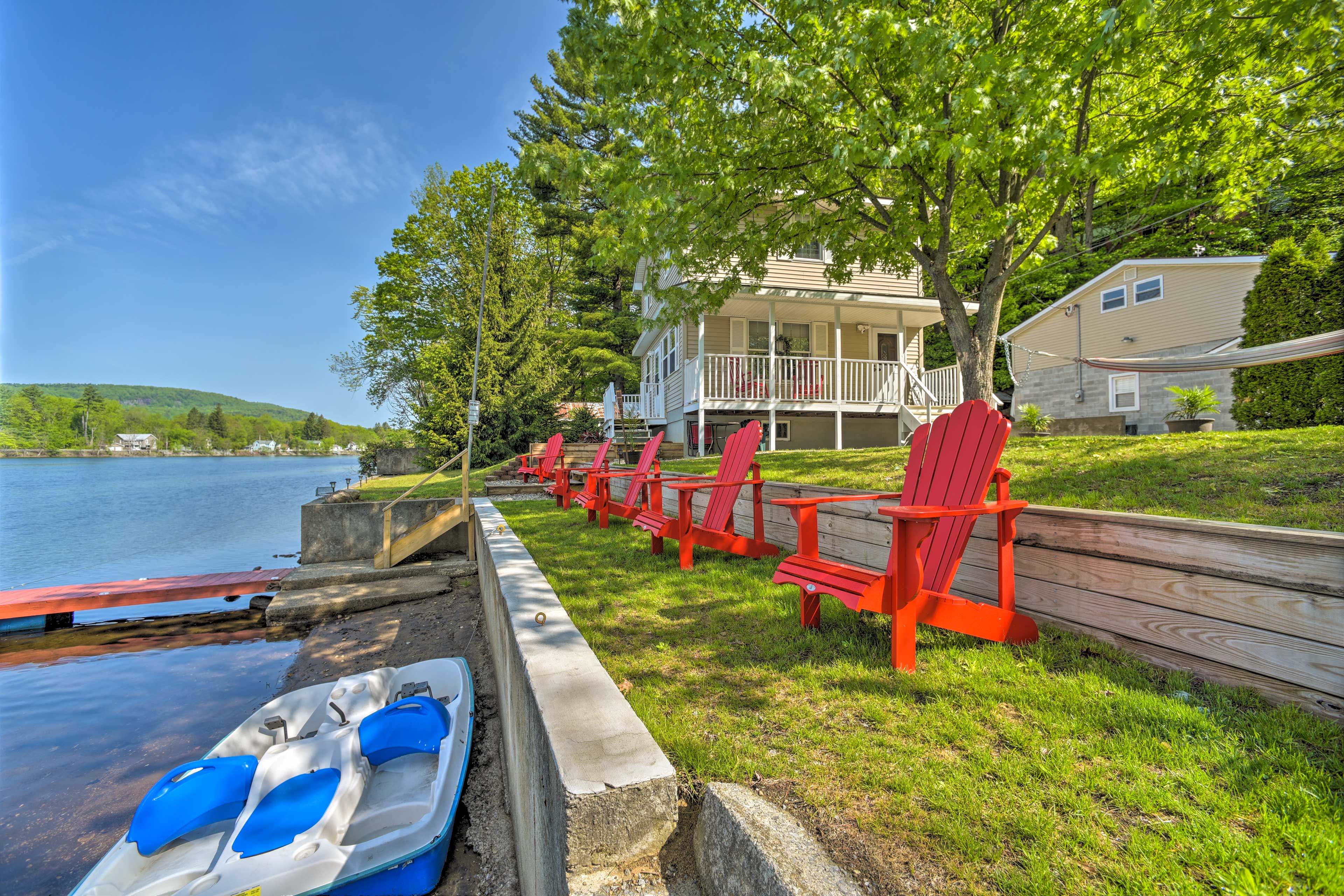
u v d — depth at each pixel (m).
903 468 6.14
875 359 16.69
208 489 35.25
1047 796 1.49
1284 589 1.81
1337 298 8.26
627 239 6.84
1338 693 1.66
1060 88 5.34
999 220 6.73
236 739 2.79
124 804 3.46
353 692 3.08
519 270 19.92
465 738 3.01
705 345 15.32
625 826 1.28
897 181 7.52
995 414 2.56
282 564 12.16
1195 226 20.08
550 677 1.83
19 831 3.20
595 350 28.36
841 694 2.19
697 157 6.46
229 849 2.12
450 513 8.13
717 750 1.80
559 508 8.87
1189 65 5.71
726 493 4.80
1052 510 2.66
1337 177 17.17
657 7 5.69
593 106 6.69
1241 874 1.17
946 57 5.23
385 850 2.21
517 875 2.33
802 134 6.37
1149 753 1.66
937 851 1.31
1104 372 16.44
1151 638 2.23
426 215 26.98
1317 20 4.48
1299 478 3.33
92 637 6.78
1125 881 1.18
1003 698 2.08
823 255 15.80
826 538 4.26
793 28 6.07
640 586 4.01
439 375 17.94
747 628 3.04
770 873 1.09
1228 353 7.61
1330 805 1.35
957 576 3.25
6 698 5.05
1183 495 3.45
